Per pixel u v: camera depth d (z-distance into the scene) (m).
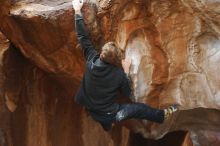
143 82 7.16
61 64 7.28
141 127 8.02
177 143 9.64
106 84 6.35
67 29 6.83
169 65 7.16
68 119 8.56
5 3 6.91
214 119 7.94
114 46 6.27
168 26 6.88
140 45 7.02
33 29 6.97
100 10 6.58
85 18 6.60
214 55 7.00
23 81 7.93
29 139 8.06
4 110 7.73
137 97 7.12
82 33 6.47
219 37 6.84
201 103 7.36
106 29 6.69
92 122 8.90
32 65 7.93
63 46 7.04
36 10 6.84
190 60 7.11
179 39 7.00
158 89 7.30
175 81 7.27
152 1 6.63
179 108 7.45
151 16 6.80
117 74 6.34
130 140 9.70
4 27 7.20
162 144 9.85
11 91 7.81
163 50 7.07
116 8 6.60
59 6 6.86
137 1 6.61
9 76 7.78
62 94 8.38
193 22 6.80
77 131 8.72
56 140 8.43
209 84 7.19
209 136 8.23
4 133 7.73
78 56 7.09
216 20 6.61
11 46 7.75
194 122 8.13
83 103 6.64
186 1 6.52
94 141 8.96
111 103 6.54
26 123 8.02
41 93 8.13
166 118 7.20
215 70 7.05
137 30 6.94
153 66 7.14
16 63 7.84
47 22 6.81
